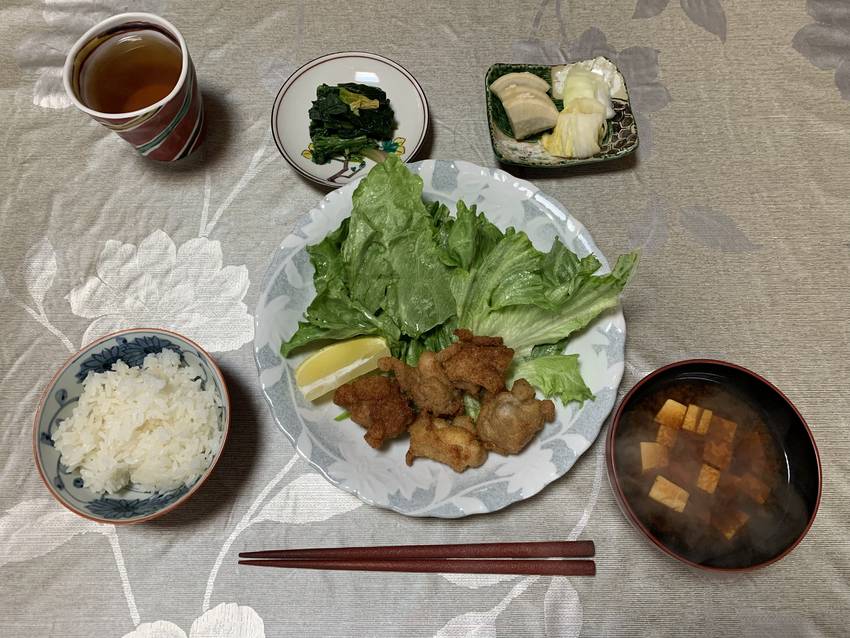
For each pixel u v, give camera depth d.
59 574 0.42
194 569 0.43
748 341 0.48
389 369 0.44
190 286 0.50
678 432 0.42
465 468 0.43
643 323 0.49
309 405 0.44
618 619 0.41
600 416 0.43
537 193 0.47
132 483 0.43
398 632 0.41
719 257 0.50
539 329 0.46
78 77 0.47
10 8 0.57
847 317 0.49
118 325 0.49
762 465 0.41
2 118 0.54
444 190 0.48
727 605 0.42
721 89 0.55
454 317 0.47
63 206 0.52
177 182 0.53
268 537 0.43
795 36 0.57
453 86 0.55
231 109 0.54
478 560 0.42
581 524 0.43
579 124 0.51
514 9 0.58
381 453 0.44
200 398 0.42
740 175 0.53
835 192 0.52
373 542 0.43
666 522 0.40
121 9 0.57
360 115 0.51
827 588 0.42
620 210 0.52
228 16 0.57
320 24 0.57
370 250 0.46
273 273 0.46
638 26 0.57
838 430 0.46
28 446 0.46
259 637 0.41
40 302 0.49
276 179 0.53
